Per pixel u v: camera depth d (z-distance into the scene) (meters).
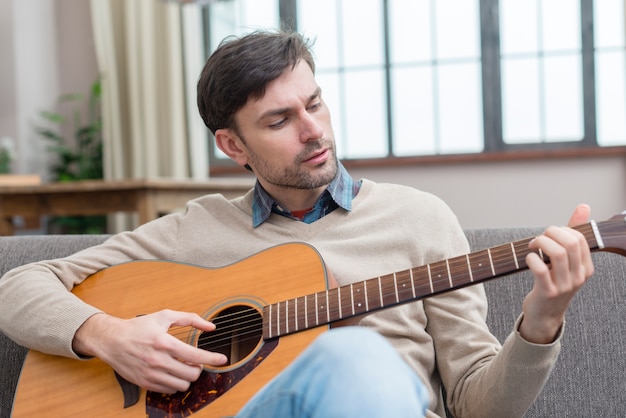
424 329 1.36
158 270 1.40
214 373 1.17
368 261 1.36
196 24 4.82
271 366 1.15
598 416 1.32
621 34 4.21
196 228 1.49
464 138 4.51
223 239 1.45
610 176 4.16
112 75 4.92
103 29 4.91
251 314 1.25
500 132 4.39
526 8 4.36
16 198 3.46
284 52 1.34
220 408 1.13
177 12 4.80
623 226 0.97
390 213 1.40
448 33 4.52
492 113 4.40
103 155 5.00
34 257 1.59
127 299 1.36
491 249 1.06
